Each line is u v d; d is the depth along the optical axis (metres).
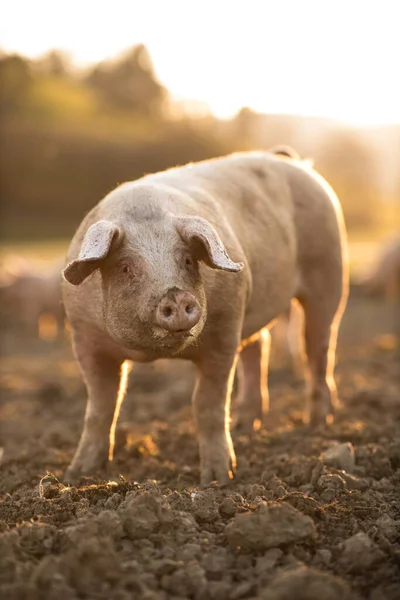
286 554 4.19
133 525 4.30
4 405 11.00
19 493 5.37
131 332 4.98
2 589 3.72
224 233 5.86
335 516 4.72
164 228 5.11
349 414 8.43
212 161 6.93
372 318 21.31
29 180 67.62
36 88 96.31
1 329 22.19
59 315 21.50
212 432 5.94
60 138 71.25
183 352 5.72
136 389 11.72
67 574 3.83
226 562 4.14
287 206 7.15
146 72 107.38
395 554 4.26
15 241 47.78
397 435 7.13
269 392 10.95
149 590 3.79
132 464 6.38
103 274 5.20
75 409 10.27
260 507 4.38
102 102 100.94
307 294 7.53
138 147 71.06
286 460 5.96
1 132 71.06
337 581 3.65
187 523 4.47
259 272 6.50
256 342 7.80
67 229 58.00
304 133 93.75
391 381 11.33
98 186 68.81
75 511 4.72
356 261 30.55
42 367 15.20
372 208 78.94
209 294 5.57
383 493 5.38
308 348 7.82
